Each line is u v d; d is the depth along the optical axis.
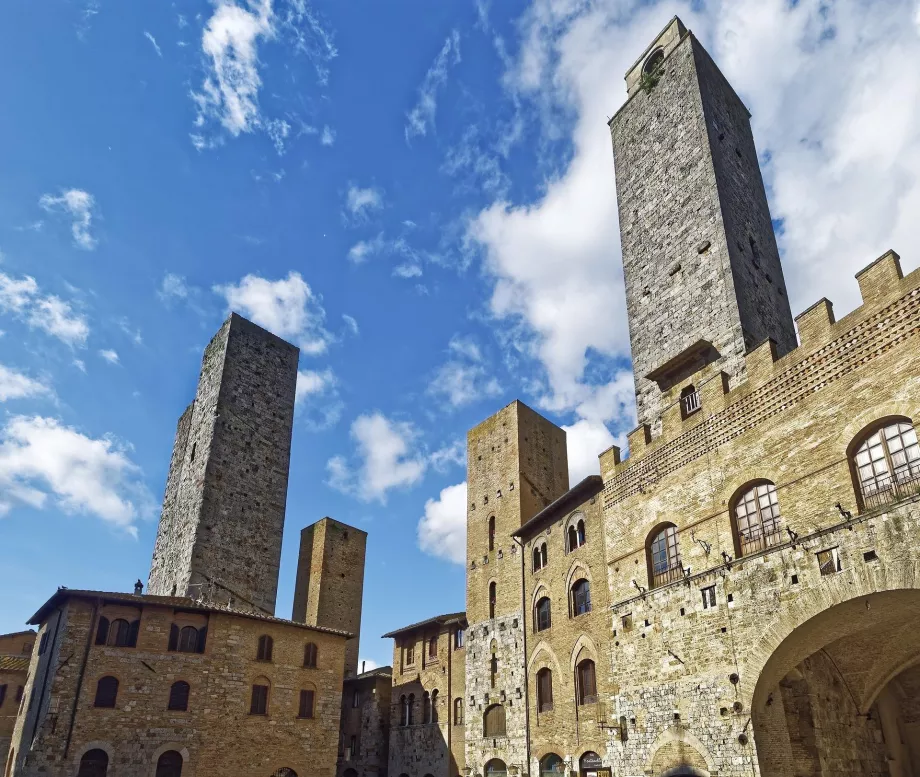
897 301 24.92
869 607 24.34
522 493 54.25
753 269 40.00
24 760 40.06
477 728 48.00
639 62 50.75
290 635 49.19
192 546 56.84
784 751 26.45
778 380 29.08
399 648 61.69
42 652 45.25
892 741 32.28
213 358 67.38
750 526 28.81
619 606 34.97
